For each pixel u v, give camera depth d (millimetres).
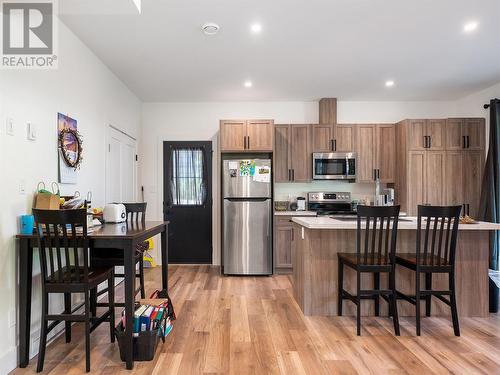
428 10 2559
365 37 3010
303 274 2975
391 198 4191
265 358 2160
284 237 4461
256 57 3441
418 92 4672
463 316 2895
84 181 3082
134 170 4684
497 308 3039
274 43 3115
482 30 2889
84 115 3090
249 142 4551
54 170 2557
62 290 2020
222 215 4531
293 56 3422
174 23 2727
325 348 2299
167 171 5043
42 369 2018
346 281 2951
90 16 2596
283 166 4773
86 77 3135
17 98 2139
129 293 2074
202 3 2436
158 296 2807
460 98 4969
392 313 2617
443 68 3775
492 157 4184
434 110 5004
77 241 2082
